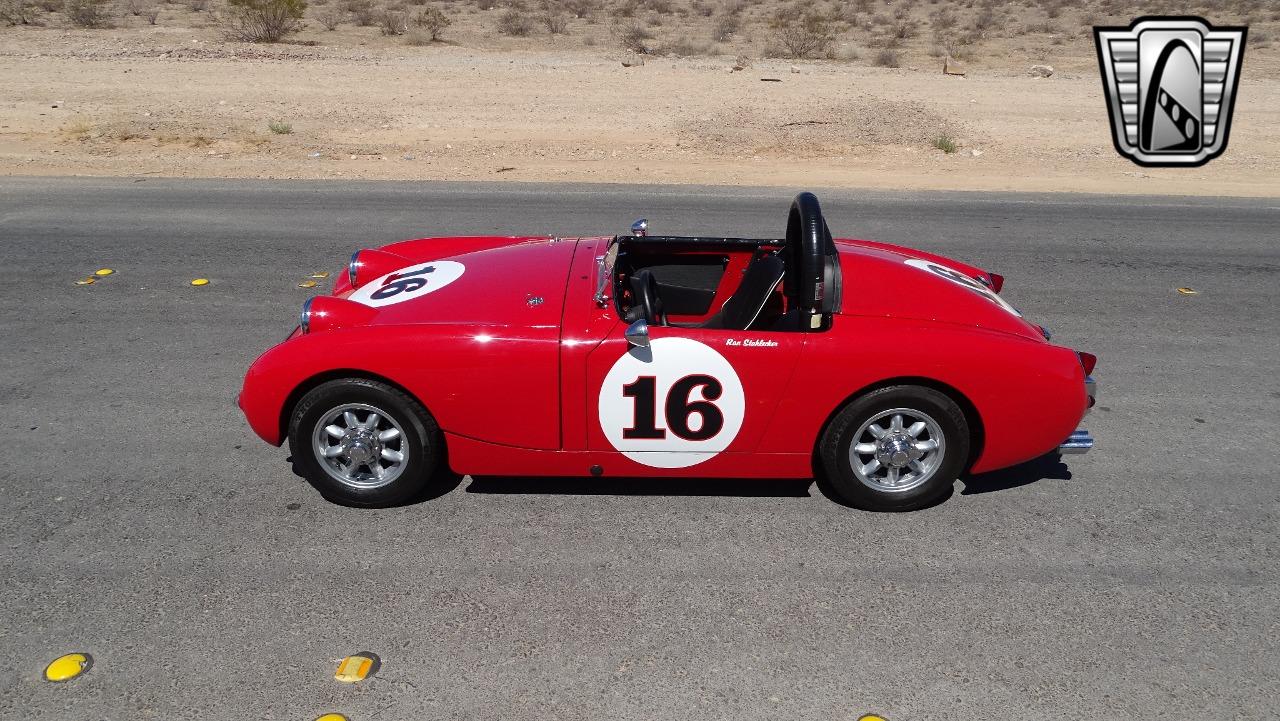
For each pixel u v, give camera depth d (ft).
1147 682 11.70
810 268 14.39
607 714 11.03
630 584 13.52
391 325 14.85
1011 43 111.14
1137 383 21.72
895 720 11.00
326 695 11.27
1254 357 23.58
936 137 59.72
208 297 26.73
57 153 51.34
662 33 116.78
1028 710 11.20
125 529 14.76
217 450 17.51
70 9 111.04
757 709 11.14
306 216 36.68
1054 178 49.60
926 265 17.46
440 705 11.14
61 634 12.27
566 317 14.82
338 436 15.05
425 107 65.92
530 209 38.27
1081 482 16.79
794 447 15.12
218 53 85.20
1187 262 32.37
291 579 13.52
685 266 18.89
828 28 122.62
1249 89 76.84
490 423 14.84
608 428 14.89
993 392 14.69
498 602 13.07
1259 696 11.50
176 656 11.89
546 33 112.57
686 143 57.21
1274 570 14.16
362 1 131.75
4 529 14.70
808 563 14.10
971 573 13.93
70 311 25.40
